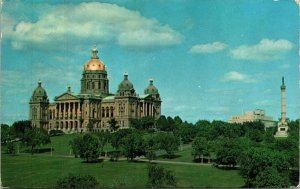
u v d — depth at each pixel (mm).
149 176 101750
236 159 120375
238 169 115688
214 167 123625
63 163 121438
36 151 153625
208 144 141500
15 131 152000
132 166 122125
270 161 99688
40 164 118875
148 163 128500
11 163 119250
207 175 111062
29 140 150375
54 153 150250
